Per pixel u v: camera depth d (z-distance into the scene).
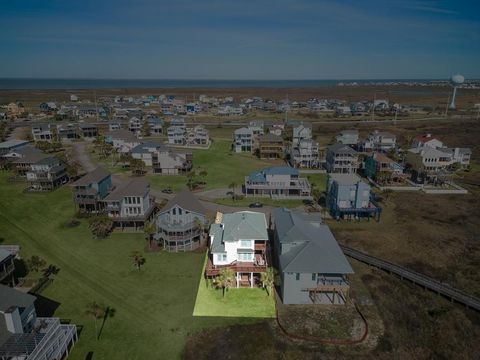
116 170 113.25
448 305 47.44
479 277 54.25
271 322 43.91
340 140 146.00
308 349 39.56
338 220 75.38
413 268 56.91
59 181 96.94
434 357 38.66
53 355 36.41
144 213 70.44
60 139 156.25
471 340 41.16
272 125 178.12
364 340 40.91
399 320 44.41
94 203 76.50
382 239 66.69
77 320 43.69
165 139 163.00
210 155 133.88
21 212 77.88
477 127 182.62
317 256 47.38
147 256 59.41
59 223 72.44
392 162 101.38
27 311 38.78
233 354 38.78
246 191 90.94
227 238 51.69
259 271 50.47
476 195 91.88
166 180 102.94
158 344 39.97
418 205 84.50
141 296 48.72
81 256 59.38
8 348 34.47
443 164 101.50
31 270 54.41
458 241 66.12
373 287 51.47
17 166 100.75
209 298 48.41
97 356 38.03
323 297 48.66
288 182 89.25
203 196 89.25
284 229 52.84
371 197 81.75
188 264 57.06
